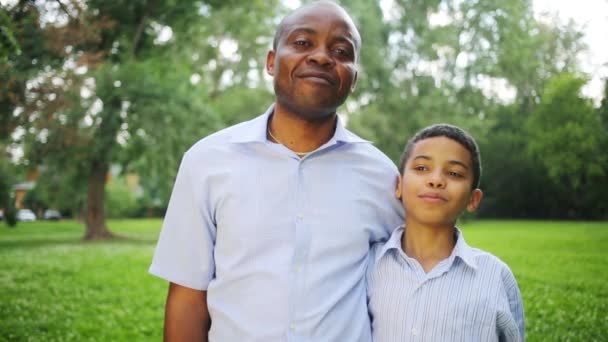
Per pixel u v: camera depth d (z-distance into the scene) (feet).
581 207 105.81
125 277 33.86
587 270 31.50
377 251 8.33
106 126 62.18
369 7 97.66
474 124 97.25
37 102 50.44
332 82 7.49
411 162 8.34
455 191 8.05
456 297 7.82
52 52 52.60
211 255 7.90
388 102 99.09
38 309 24.34
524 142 103.76
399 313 7.88
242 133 7.95
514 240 55.11
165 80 67.15
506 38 84.69
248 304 7.37
